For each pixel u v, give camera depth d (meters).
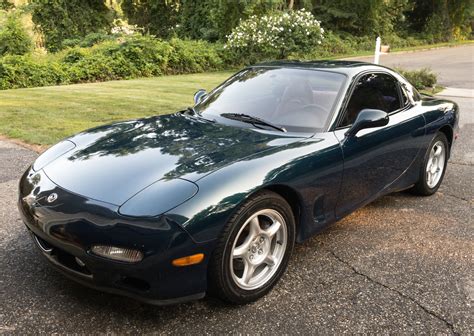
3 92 10.76
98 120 7.61
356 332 2.56
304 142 3.13
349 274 3.18
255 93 3.81
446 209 4.48
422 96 4.96
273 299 2.85
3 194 4.38
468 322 2.69
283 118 3.47
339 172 3.26
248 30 17.91
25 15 22.44
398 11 35.41
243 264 2.73
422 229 3.98
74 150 3.13
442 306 2.84
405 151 4.12
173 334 2.47
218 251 2.50
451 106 4.97
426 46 35.81
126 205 2.40
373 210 4.41
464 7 42.31
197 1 24.42
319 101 3.55
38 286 2.86
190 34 24.83
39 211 2.61
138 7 27.86
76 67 14.39
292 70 3.95
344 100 3.56
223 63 18.53
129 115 8.08
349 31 33.03
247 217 2.61
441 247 3.65
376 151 3.66
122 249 2.32
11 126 7.03
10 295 2.76
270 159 2.83
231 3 20.03
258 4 19.83
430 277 3.18
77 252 2.43
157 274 2.34
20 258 3.20
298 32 17.55
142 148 3.01
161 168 2.70
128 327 2.52
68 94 10.48
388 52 29.55
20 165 5.27
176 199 2.40
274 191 2.89
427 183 4.70
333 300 2.86
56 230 2.49
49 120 7.53
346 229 3.94
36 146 6.06
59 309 2.64
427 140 4.44
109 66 15.02
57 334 2.44
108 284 2.42
